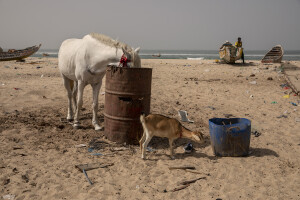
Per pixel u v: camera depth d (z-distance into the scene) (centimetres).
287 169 529
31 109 883
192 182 474
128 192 439
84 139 671
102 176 488
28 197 415
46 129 719
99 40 656
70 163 535
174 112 900
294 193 442
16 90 1129
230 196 432
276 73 1647
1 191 426
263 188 456
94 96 718
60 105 950
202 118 857
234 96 1146
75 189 442
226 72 1722
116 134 643
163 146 646
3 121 745
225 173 506
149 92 635
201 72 1758
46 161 540
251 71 1759
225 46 2191
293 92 1205
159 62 2519
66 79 780
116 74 615
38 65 2080
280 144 660
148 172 510
